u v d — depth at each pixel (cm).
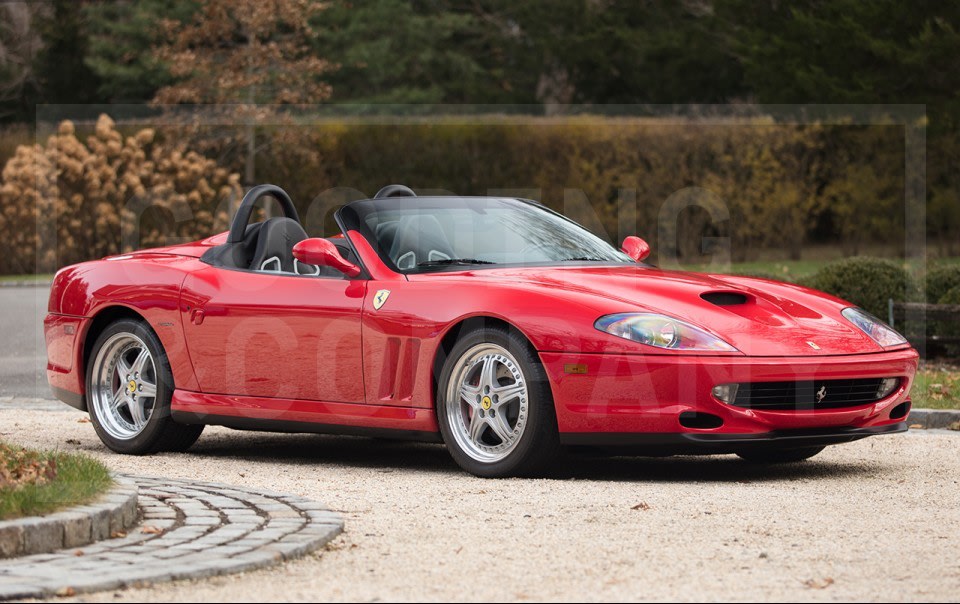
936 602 457
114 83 4112
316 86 3356
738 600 459
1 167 3158
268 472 780
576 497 668
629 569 506
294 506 611
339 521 577
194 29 3328
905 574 500
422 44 4250
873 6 2698
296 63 3322
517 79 4441
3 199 3047
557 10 4234
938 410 1005
